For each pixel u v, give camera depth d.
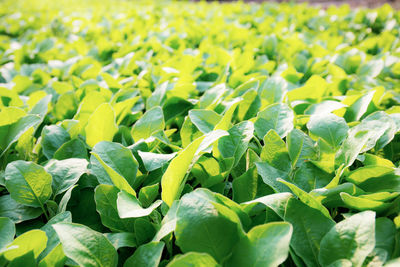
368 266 0.75
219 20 4.22
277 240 0.72
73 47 3.17
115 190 1.04
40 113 1.44
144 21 4.27
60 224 0.84
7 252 0.79
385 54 2.40
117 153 1.13
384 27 3.60
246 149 1.21
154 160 1.09
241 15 4.81
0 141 1.27
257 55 2.75
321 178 1.06
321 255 0.78
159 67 2.07
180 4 7.21
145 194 1.05
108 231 1.09
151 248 0.82
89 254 0.80
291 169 1.10
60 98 1.65
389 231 0.81
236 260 0.76
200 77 2.27
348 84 1.93
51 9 5.91
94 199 1.10
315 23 4.11
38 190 1.07
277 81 1.61
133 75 2.23
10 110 1.26
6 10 5.80
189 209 0.80
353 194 0.94
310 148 1.17
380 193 0.87
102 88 1.74
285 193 0.91
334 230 0.80
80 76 2.36
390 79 2.10
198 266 0.71
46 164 1.19
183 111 1.61
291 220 0.85
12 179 1.05
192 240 0.77
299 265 0.78
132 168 1.11
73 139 1.28
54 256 0.81
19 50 2.78
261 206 0.98
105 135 1.32
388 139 1.10
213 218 0.79
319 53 2.58
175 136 1.56
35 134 1.61
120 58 2.54
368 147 1.04
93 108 1.49
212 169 1.14
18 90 2.10
